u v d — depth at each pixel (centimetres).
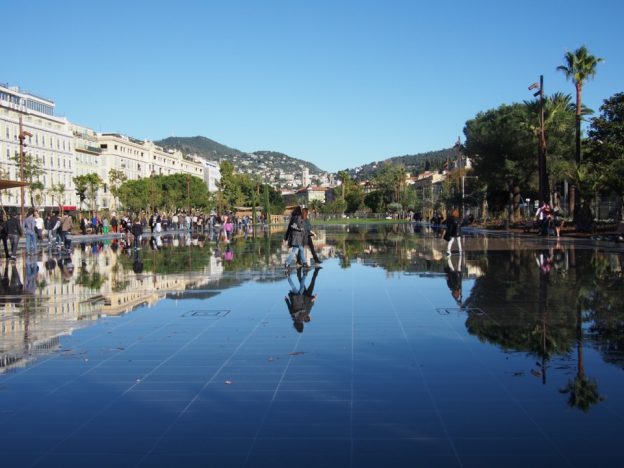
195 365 633
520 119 4888
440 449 405
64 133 8906
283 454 402
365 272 1570
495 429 439
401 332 781
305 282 1363
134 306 1039
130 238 4138
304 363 632
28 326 866
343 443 418
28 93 8150
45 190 7831
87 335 796
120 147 11150
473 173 6153
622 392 515
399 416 468
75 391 552
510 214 5366
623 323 813
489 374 577
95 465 392
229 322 872
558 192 5969
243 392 538
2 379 594
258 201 11200
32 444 429
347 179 14600
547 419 456
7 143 7331
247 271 1642
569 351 662
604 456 391
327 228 6331
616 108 3531
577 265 1655
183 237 4372
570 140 4978
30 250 2517
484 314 902
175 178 10094
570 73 3991
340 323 851
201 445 421
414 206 10912
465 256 2056
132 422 469
